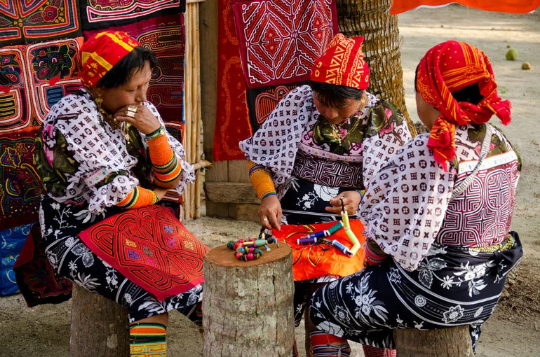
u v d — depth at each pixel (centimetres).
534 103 931
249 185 542
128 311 298
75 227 293
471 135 221
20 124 378
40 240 363
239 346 258
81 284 285
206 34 509
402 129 306
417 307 234
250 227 540
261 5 436
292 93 317
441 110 216
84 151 280
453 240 226
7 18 361
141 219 301
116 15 394
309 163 312
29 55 371
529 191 621
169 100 430
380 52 445
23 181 388
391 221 226
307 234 311
